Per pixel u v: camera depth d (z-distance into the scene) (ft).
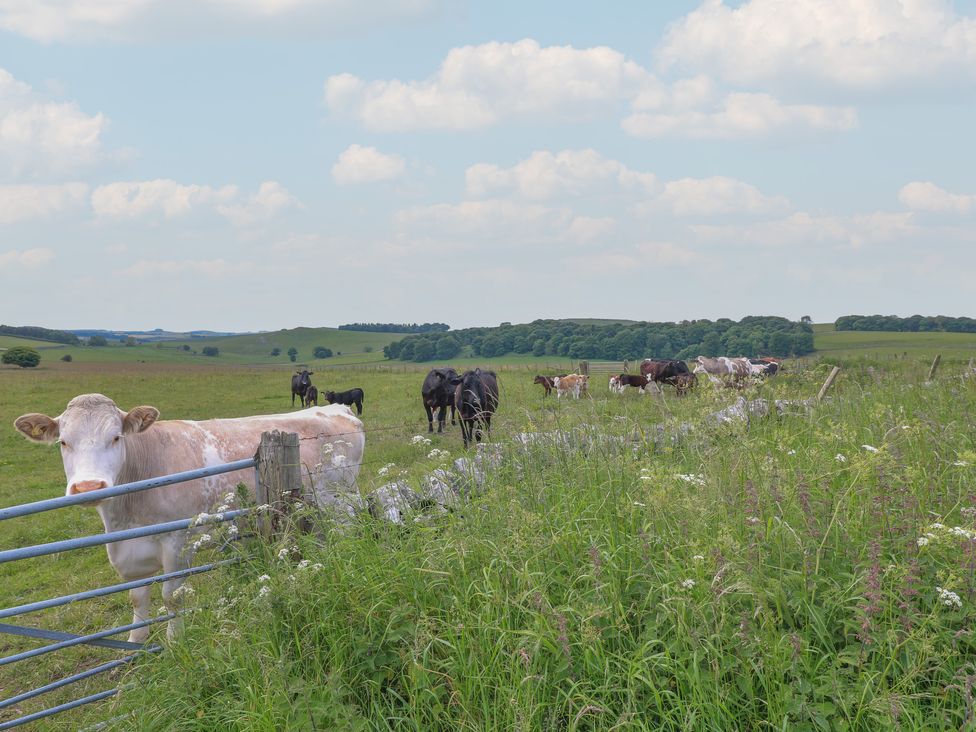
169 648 14.29
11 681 20.34
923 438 17.87
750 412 22.18
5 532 37.63
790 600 11.96
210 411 92.99
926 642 10.09
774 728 9.95
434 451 18.78
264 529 17.12
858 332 380.99
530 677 10.56
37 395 104.42
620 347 288.92
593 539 14.21
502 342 340.18
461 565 13.61
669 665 10.98
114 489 14.93
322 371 161.79
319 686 12.28
